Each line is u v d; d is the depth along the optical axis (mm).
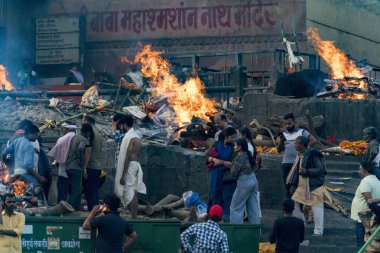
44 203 35594
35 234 28719
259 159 34438
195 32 68812
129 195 33281
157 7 69500
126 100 50500
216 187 33625
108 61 69875
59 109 47625
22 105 49344
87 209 34094
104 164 39500
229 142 33750
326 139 48875
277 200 38281
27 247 28719
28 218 28672
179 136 43781
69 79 64312
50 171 35812
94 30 70250
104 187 39219
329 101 49062
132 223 28906
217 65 67938
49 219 28766
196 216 34156
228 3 68312
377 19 67438
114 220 27969
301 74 52625
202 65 68125
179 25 69000
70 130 34188
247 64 67438
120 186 33281
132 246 28938
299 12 67125
